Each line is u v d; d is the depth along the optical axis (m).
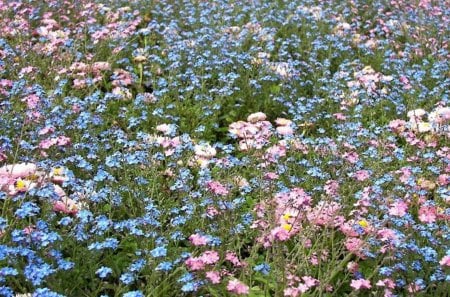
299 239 1.55
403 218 1.59
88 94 2.16
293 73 2.37
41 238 1.44
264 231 1.55
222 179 1.77
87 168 1.69
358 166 1.82
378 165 1.82
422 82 2.45
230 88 2.20
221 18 2.75
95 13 2.71
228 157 1.83
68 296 1.45
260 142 1.88
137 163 1.77
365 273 1.54
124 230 1.63
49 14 2.59
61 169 1.69
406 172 1.77
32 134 1.82
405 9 3.09
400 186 1.75
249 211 1.71
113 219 1.67
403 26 2.88
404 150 1.96
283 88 2.31
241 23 2.77
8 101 2.00
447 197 1.72
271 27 2.77
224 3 2.86
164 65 2.41
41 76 2.29
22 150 1.79
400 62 2.46
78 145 1.80
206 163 1.82
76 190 1.63
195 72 2.33
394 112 2.27
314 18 2.79
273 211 1.58
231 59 2.36
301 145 1.93
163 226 1.67
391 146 1.92
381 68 2.59
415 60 2.64
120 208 1.68
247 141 1.93
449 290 1.51
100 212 1.63
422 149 1.93
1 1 2.64
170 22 2.72
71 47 2.39
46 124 1.84
